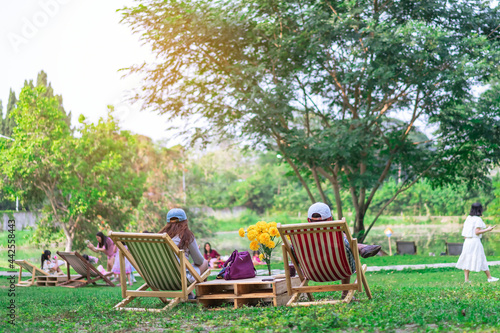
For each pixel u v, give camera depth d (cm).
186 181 5331
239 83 1875
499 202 3816
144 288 643
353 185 2011
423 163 2170
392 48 1733
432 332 374
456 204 5534
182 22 1880
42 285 1295
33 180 3014
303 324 421
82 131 3244
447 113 2011
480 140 2030
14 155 2950
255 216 6850
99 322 503
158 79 2031
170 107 2041
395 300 586
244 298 629
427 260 1662
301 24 1916
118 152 3369
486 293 649
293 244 572
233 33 1894
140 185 3491
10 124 3284
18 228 3091
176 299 606
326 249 564
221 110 1995
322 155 1884
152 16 1909
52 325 486
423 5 1886
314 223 546
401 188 2283
